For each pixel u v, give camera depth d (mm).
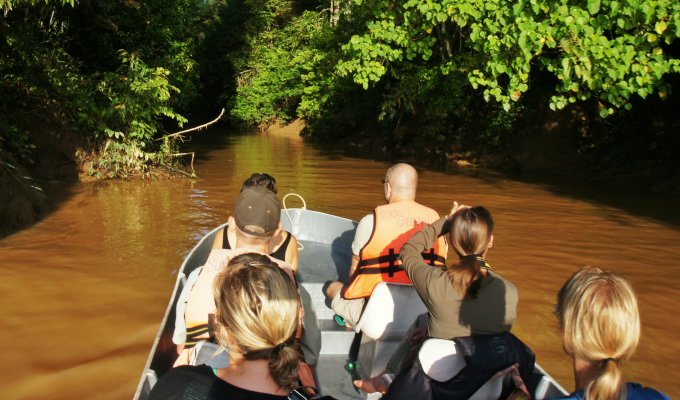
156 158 13281
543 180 14664
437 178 14734
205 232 7801
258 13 39062
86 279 5812
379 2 11414
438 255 3725
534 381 2965
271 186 4184
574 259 7121
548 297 5703
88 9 13977
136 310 5074
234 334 1687
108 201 9867
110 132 11734
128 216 8711
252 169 15352
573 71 9008
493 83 9109
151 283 5738
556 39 8414
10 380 3869
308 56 30531
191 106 41438
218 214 9031
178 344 2957
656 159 14344
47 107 11641
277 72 35469
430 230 3082
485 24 9102
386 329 3527
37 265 6195
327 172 15211
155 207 9461
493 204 11023
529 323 5039
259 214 2754
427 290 2801
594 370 1778
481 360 2648
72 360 4164
